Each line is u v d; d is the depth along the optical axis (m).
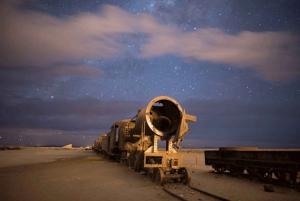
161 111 11.83
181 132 10.12
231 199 7.27
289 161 10.02
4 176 11.55
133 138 14.41
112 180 10.34
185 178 9.70
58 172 12.98
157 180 9.62
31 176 11.55
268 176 11.16
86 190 8.33
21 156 29.94
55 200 6.89
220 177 12.85
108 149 23.23
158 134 10.22
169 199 7.16
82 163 18.66
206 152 16.14
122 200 6.97
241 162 12.77
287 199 7.54
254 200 7.32
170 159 9.78
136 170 12.82
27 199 6.99
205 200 7.12
